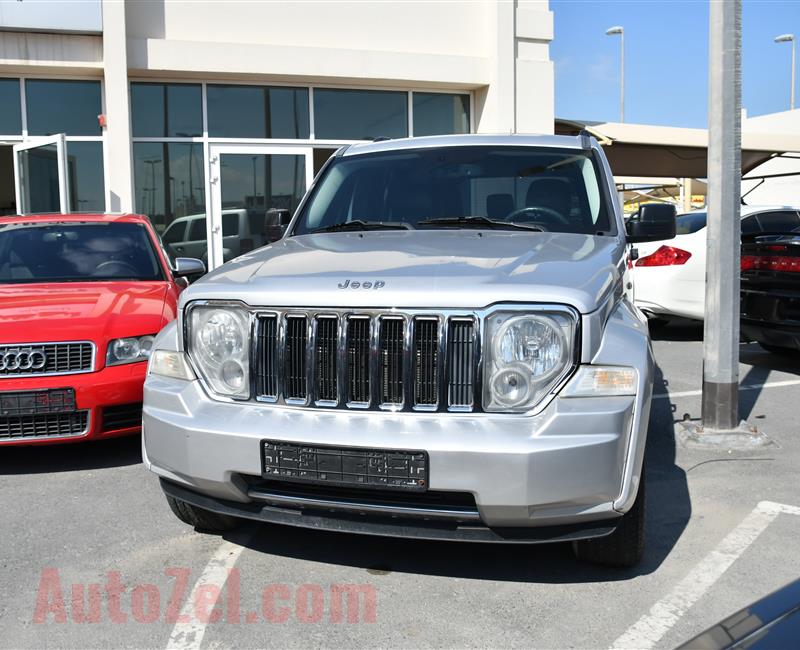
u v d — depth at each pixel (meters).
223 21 10.65
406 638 2.78
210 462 2.98
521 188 4.27
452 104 12.14
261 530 3.77
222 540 3.65
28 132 10.26
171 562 3.41
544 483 2.67
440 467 2.72
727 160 4.96
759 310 7.11
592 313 2.86
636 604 3.00
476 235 3.81
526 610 2.96
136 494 4.28
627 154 14.38
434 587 3.16
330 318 2.97
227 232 11.11
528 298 2.82
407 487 2.76
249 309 3.09
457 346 2.86
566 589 3.13
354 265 3.24
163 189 10.78
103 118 10.10
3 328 4.55
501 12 11.58
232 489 2.99
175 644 2.75
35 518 3.93
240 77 10.83
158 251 6.15
